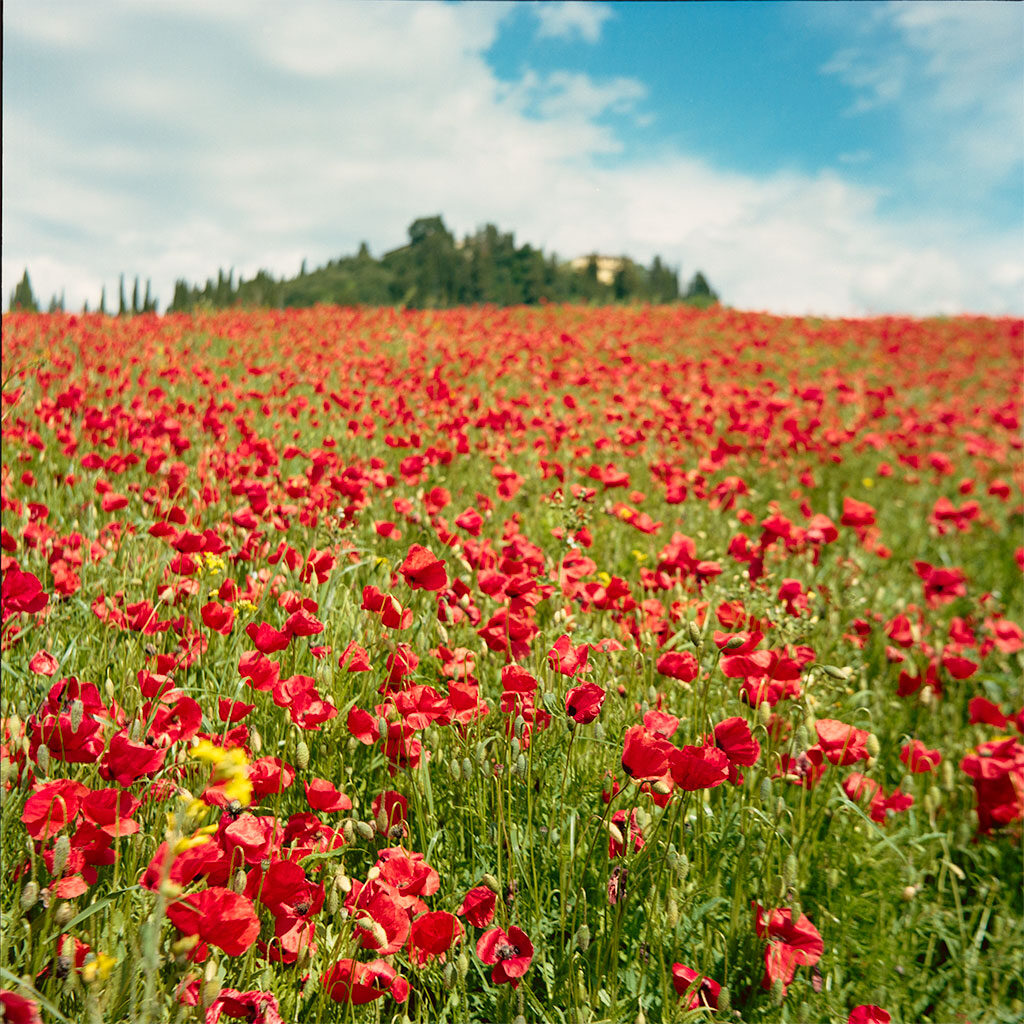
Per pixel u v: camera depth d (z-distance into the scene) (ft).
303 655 8.45
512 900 6.30
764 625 9.28
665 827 6.84
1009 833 8.38
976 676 11.62
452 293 401.08
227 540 11.78
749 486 23.44
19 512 11.48
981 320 79.82
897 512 23.89
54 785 4.94
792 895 6.55
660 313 73.46
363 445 20.35
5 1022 4.11
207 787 5.33
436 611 9.93
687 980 5.76
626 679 9.00
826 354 56.13
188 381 28.09
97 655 8.65
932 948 6.98
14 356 27.73
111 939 5.21
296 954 5.32
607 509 15.17
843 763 7.24
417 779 7.00
